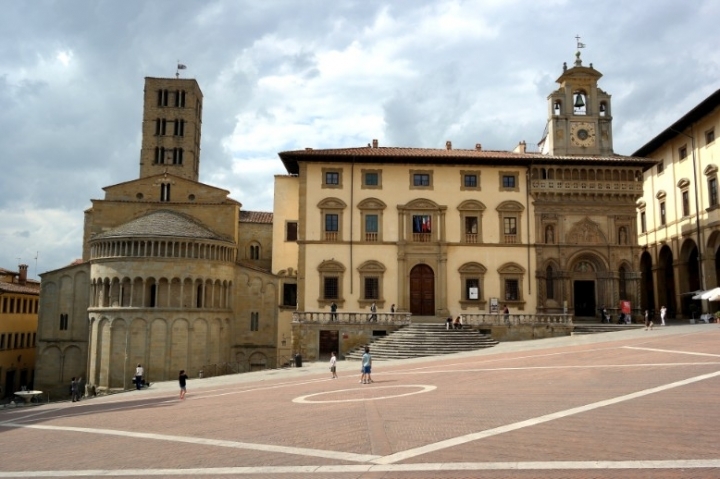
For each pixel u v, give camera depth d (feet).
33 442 78.74
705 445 54.24
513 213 223.10
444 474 48.98
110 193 271.08
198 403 112.27
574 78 235.20
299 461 56.08
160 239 233.76
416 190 223.30
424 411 79.00
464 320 202.69
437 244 220.23
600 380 94.84
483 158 219.41
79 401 181.57
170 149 328.90
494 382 102.37
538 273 218.79
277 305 258.16
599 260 221.25
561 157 220.23
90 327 240.32
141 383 201.05
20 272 330.75
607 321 211.20
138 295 232.53
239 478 51.47
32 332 304.50
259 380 158.20
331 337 201.36
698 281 234.79
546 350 149.89
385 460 54.44
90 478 54.85
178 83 332.80
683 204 239.91
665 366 103.04
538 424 66.33
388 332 199.52
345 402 93.04
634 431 60.64
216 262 244.42
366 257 219.61
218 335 243.60
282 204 263.29
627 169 223.10
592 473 47.39
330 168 222.89
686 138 237.25
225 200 274.77
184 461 59.06
